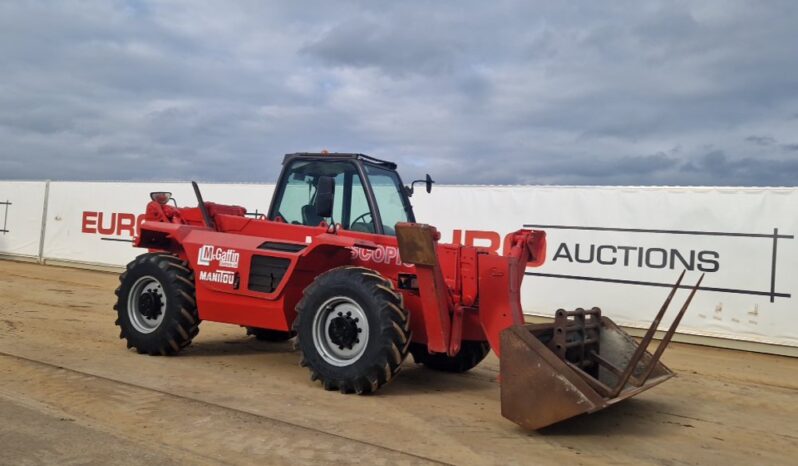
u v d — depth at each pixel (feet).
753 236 33.09
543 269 38.24
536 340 16.72
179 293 23.89
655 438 17.33
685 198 34.71
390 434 16.38
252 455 14.56
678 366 28.25
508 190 39.55
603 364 19.85
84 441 15.05
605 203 36.73
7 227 64.23
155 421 16.63
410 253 19.47
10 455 14.03
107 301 39.88
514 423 17.72
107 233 57.67
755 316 32.91
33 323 30.37
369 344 19.43
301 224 23.89
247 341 28.94
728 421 19.48
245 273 22.90
